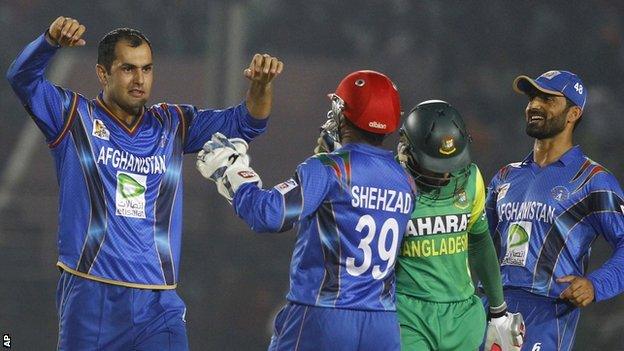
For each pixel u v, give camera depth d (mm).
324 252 15039
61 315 16219
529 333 19375
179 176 16703
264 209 14406
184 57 72875
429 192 16297
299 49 75250
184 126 16922
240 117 17281
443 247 16484
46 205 63469
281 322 15414
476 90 70500
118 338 16000
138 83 16016
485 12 73312
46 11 73312
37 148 68375
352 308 15031
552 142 20094
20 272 57219
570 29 72750
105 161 15984
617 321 47406
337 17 75625
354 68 72500
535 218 19672
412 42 74062
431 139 15602
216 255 58656
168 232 16422
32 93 15539
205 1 74125
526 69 72375
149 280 16125
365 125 15281
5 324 53094
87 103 16156
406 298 16484
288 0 75500
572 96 19734
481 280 18000
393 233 15352
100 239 15875
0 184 65938
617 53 71438
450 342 16500
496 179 20734
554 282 19391
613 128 64062
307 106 71500
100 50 16219
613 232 19203
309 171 14805
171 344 16203
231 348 53031
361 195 15078
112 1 74000
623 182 59312
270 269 58000
